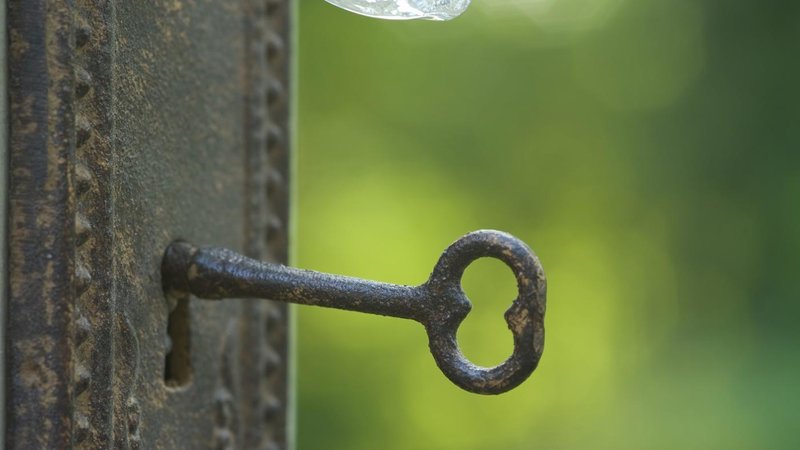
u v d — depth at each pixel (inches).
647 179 505.4
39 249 52.5
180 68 66.1
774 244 482.3
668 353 485.7
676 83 509.7
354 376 423.8
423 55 491.2
